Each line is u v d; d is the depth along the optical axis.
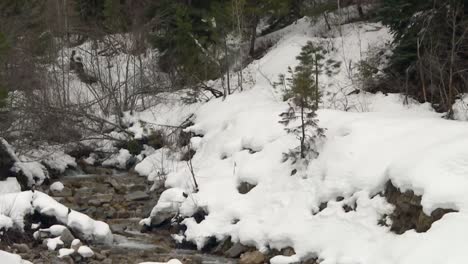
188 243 10.97
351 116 11.59
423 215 7.84
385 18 15.99
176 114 18.98
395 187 8.69
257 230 10.16
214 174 13.02
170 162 16.08
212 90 19.02
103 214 13.17
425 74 15.00
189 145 15.28
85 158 18.12
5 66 17.31
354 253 8.33
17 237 10.41
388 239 8.25
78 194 14.63
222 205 11.44
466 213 7.28
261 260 9.62
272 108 14.51
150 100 20.66
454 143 8.33
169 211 11.94
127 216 13.16
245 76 20.45
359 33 20.16
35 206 10.88
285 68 19.48
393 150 9.42
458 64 14.44
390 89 15.95
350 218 9.09
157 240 11.33
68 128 17.97
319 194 9.91
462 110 13.29
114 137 18.66
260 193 11.21
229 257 10.12
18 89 17.73
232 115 15.63
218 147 14.47
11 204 10.79
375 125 10.44
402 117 10.96
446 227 7.21
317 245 9.05
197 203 11.64
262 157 12.11
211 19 19.84
